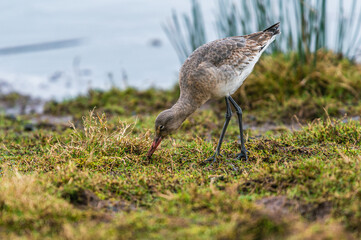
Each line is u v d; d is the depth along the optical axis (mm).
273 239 6523
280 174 8414
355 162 8766
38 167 10047
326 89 16312
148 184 8727
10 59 24109
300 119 14812
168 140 12586
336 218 7082
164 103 17891
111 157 10391
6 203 7348
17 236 6766
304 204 7496
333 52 18344
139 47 24844
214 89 10664
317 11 16734
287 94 16391
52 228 6949
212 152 11102
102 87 20750
